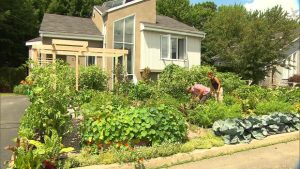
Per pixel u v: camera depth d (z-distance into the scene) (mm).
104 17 24234
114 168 6656
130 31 24422
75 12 39688
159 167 7047
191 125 9961
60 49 15438
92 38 23938
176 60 25672
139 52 24344
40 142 6738
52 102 7293
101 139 7340
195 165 7254
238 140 8719
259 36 26578
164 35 25141
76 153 7211
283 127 10109
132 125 7555
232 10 31797
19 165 5832
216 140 8492
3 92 27094
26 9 34625
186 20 45750
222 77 17766
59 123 7223
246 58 27312
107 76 17375
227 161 7602
